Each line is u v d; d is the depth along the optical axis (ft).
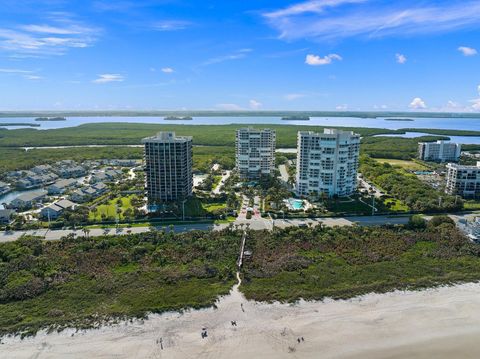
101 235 464.65
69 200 616.39
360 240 447.83
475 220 520.01
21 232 480.23
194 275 364.99
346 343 277.64
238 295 334.44
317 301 327.26
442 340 283.38
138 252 408.87
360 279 362.53
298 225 504.43
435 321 304.30
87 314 303.89
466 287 351.46
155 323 295.89
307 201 635.66
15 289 330.13
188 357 261.03
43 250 412.16
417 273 374.43
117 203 608.19
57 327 289.12
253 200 637.71
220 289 341.21
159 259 396.16
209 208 591.37
